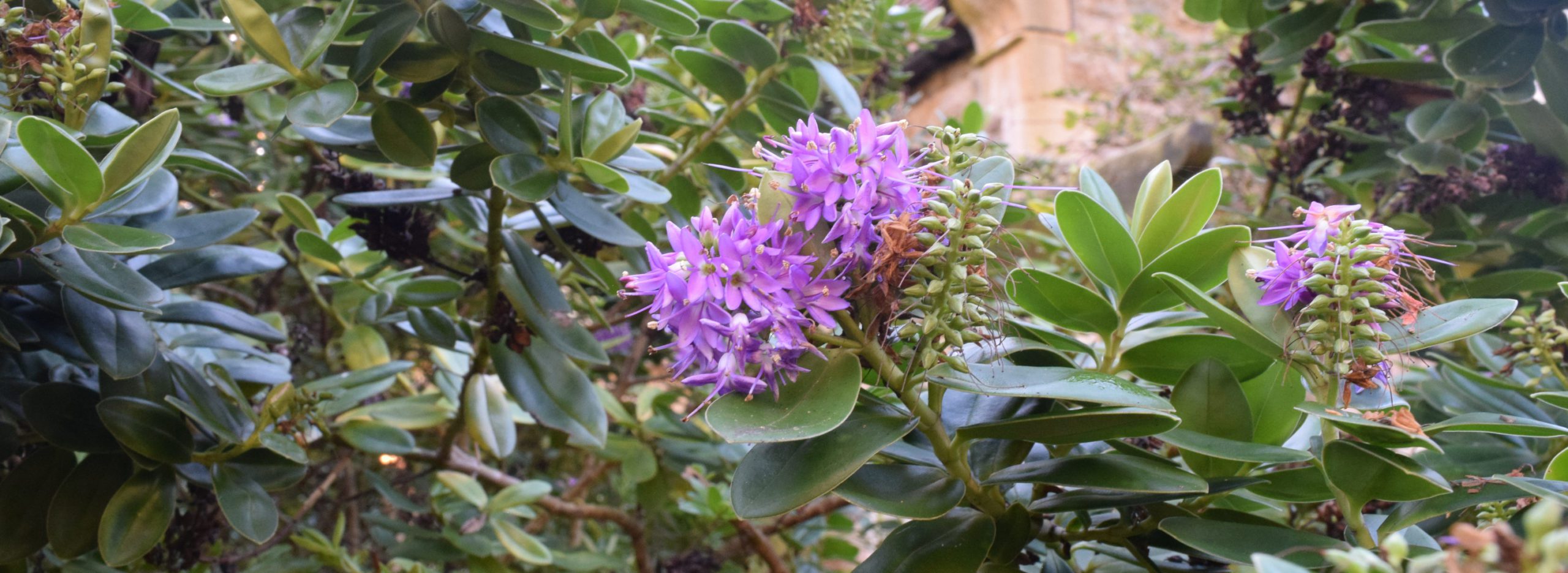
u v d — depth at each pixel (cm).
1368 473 28
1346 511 30
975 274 28
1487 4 48
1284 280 30
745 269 27
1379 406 32
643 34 93
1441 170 53
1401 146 62
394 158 43
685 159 59
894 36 85
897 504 30
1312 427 43
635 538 77
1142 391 27
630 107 76
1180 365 38
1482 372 54
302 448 47
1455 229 58
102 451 41
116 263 38
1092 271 37
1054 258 87
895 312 29
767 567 83
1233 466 34
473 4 42
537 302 47
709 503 74
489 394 60
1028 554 41
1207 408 34
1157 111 138
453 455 68
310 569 64
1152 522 33
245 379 52
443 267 53
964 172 34
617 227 45
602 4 44
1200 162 97
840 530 89
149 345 41
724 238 27
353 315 69
